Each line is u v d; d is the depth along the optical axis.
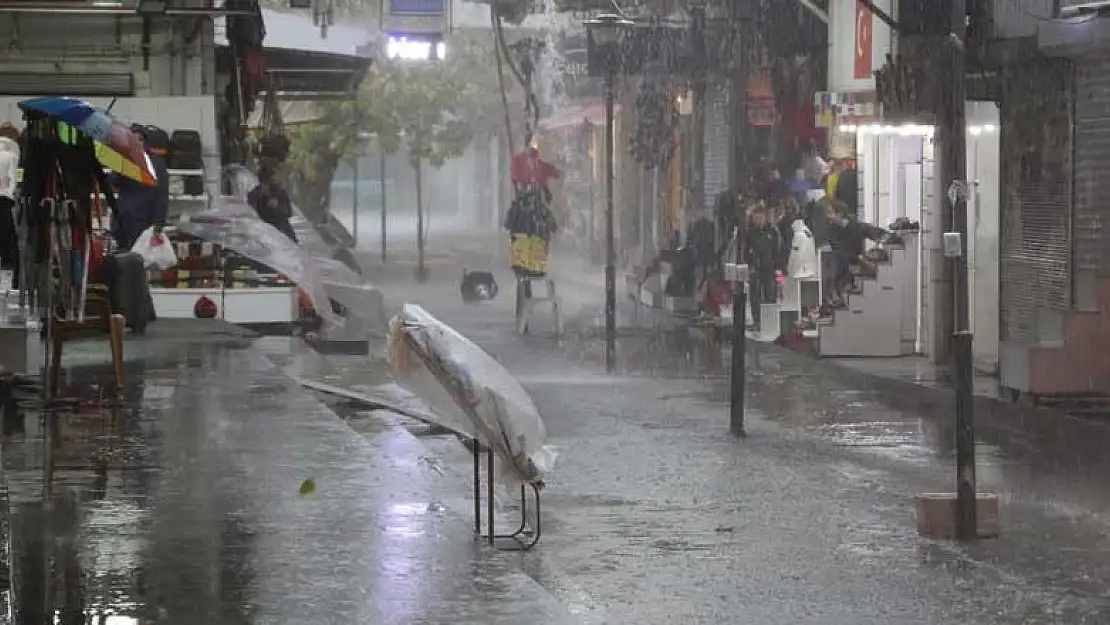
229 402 38.34
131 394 39.56
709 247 91.75
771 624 25.92
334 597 20.97
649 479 39.38
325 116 114.38
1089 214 53.72
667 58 94.44
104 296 38.41
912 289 66.56
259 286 61.75
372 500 27.09
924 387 56.16
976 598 27.67
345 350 64.25
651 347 74.56
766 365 66.50
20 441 32.75
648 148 111.50
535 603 20.73
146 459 30.72
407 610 20.39
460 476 38.06
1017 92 58.38
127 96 63.81
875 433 47.41
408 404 45.38
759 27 88.12
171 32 63.88
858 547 31.72
